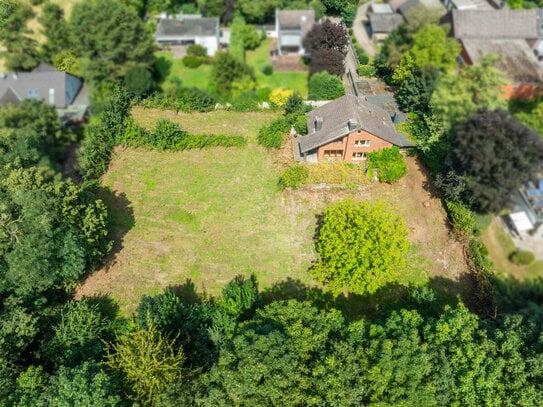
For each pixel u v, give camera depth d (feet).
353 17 144.46
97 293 111.65
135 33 153.58
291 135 150.61
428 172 127.34
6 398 76.54
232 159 147.13
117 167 146.30
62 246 100.32
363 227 98.07
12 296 93.91
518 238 79.87
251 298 97.19
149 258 119.34
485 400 69.77
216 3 181.27
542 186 71.97
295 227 125.18
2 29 149.79
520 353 73.97
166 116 162.71
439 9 108.27
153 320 88.99
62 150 145.79
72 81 155.63
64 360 87.97
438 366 71.72
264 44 171.12
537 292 80.64
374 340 73.82
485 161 73.05
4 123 133.69
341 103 137.39
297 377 69.82
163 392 73.31
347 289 105.29
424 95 116.26
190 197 135.85
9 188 103.91
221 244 122.11
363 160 137.80
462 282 104.01
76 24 148.97
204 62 167.43
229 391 69.10
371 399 67.62
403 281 109.29
